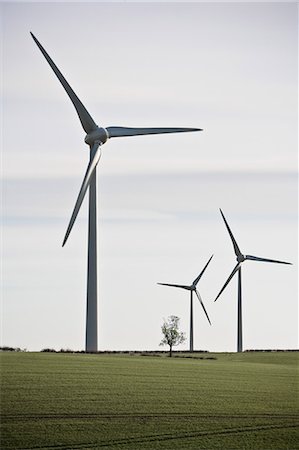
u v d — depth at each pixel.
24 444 41.28
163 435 43.16
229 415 47.16
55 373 55.62
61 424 44.16
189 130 64.81
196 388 53.56
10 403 47.31
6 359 61.03
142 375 56.97
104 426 44.19
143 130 64.81
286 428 45.00
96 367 59.12
